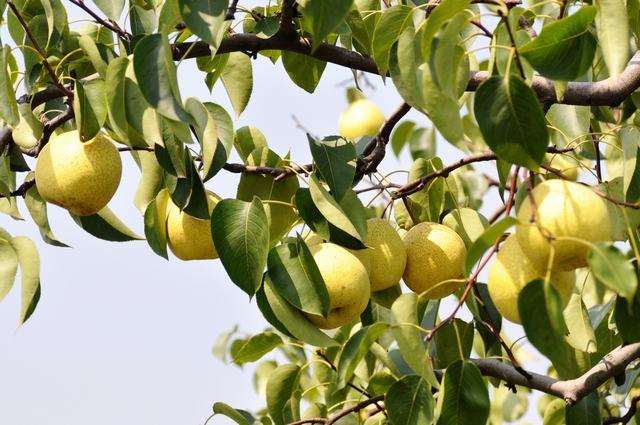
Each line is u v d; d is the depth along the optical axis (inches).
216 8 101.9
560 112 114.7
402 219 115.5
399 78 105.3
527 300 95.6
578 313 109.9
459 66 102.7
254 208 105.7
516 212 101.7
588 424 108.8
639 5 109.6
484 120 97.6
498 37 106.0
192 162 106.4
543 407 131.6
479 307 112.0
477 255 97.5
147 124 103.6
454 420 102.1
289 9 109.3
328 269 106.0
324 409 118.8
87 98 106.0
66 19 111.6
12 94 106.7
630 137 105.3
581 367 110.5
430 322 113.8
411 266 110.0
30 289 110.3
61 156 108.1
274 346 118.1
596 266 94.6
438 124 99.3
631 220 105.9
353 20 111.8
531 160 97.7
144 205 110.7
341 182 106.8
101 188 108.4
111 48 111.3
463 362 102.3
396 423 103.6
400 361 114.0
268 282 105.5
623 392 117.9
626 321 103.0
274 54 117.5
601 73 116.0
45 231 114.0
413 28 103.6
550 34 99.3
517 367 108.5
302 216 106.4
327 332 118.9
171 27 103.3
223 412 112.9
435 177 111.2
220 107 108.0
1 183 111.5
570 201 99.9
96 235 112.5
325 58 112.0
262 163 111.3
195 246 109.4
